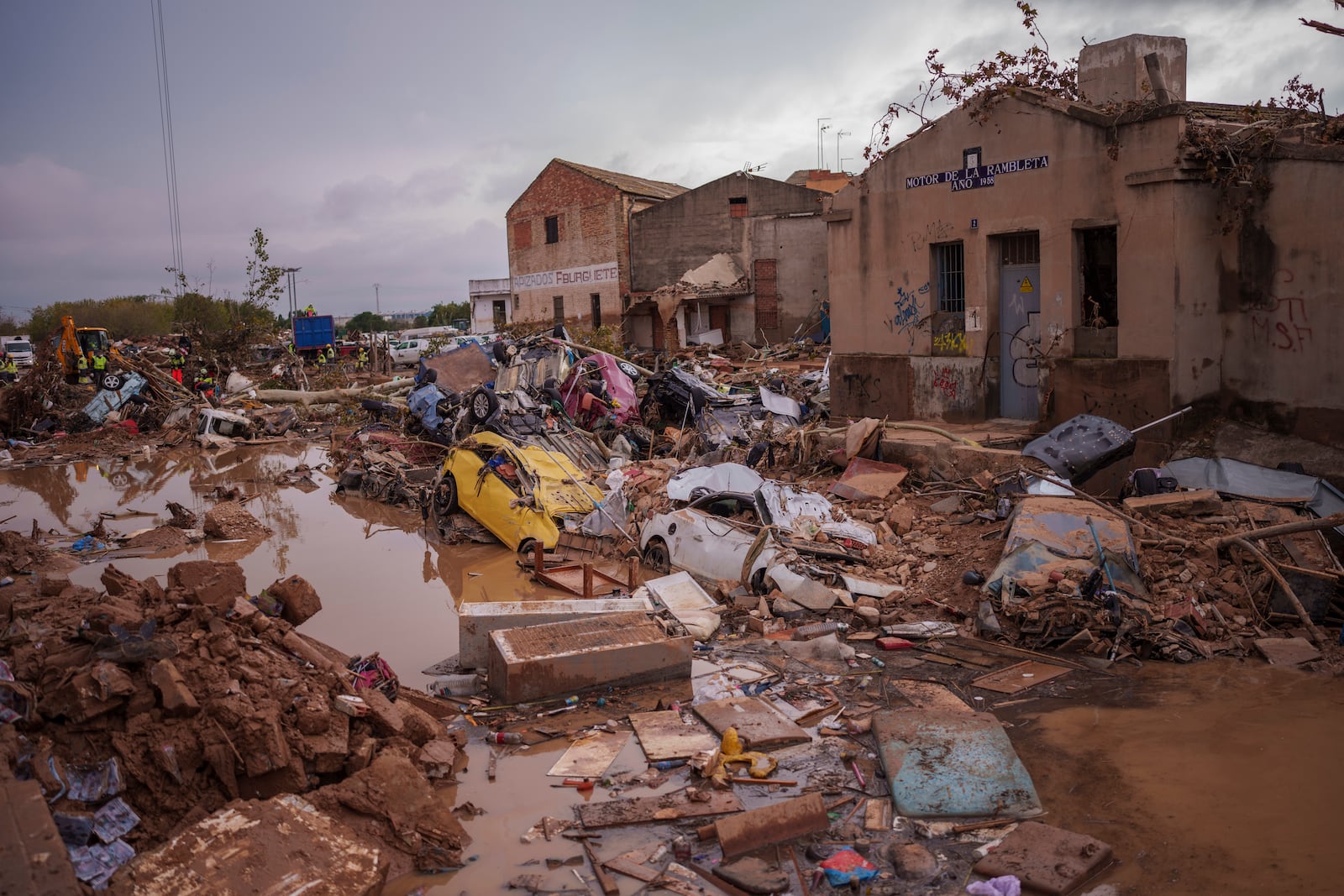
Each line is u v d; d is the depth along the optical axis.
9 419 27.31
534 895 5.29
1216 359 12.52
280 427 27.02
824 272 37.69
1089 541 9.41
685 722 7.41
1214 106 14.28
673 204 40.81
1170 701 7.46
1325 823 5.56
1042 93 13.31
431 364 23.70
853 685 8.12
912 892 5.17
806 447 14.90
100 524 15.01
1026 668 8.34
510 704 7.91
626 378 20.77
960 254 14.90
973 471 12.87
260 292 45.47
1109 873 5.22
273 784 5.97
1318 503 10.23
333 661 7.31
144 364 30.28
